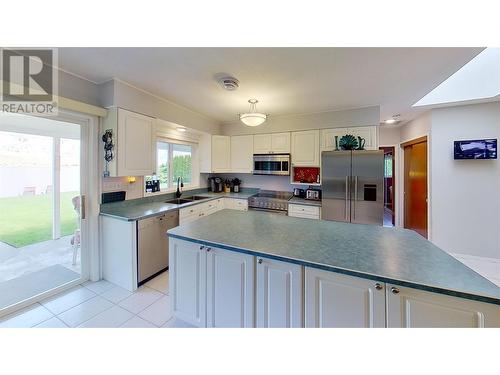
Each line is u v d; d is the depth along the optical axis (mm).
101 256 2545
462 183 3176
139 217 2359
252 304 1426
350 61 1878
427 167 3482
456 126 3172
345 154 3049
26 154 2119
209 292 1582
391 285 1076
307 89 2516
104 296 2209
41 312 1947
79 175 2387
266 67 1999
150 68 2039
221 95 2740
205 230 1792
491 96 2795
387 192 5977
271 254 1325
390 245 1473
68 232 2443
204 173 4461
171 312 1753
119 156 2361
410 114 3611
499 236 3035
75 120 2301
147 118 2672
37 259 2316
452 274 1078
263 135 3926
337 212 3102
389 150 5195
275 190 4316
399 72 2082
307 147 3564
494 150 2963
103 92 2354
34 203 2234
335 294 1199
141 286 2408
